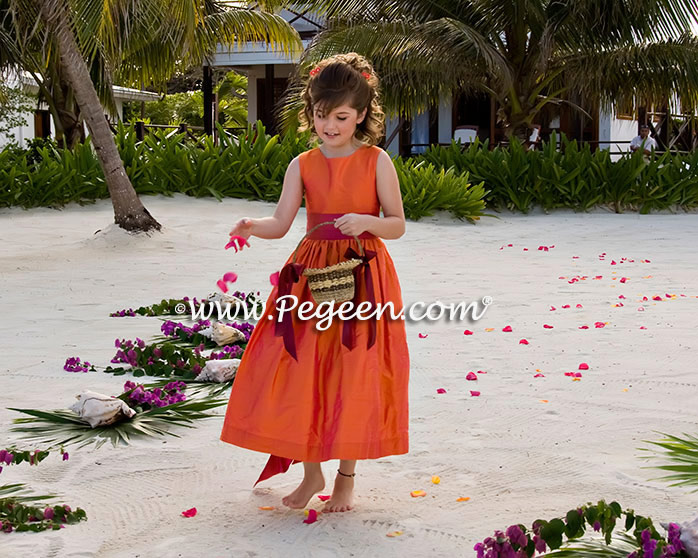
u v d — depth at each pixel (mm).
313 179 3379
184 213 14602
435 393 4754
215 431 4180
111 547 2902
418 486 3445
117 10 10664
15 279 9039
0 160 15688
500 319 6938
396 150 25641
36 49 16656
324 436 3102
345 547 2896
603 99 18719
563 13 16781
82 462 3725
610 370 5223
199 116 37500
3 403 4555
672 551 2533
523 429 4125
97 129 11781
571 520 2672
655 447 3852
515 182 17250
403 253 11578
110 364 5418
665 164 18828
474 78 18109
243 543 2930
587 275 9469
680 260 10711
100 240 11562
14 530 3033
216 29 19266
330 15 17891
